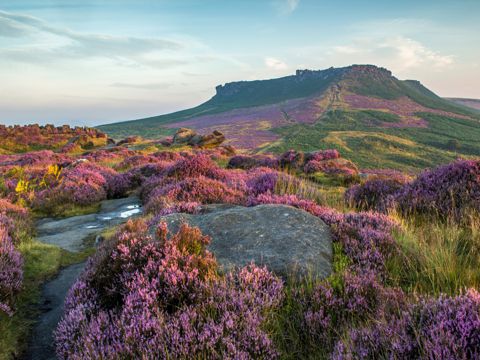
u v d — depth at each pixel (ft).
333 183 60.03
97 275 15.29
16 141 197.77
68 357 11.35
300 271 15.10
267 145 436.76
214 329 10.62
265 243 17.60
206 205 26.78
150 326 10.85
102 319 12.04
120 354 10.29
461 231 20.03
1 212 31.78
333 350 10.42
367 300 12.67
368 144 417.49
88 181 48.96
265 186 36.37
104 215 37.40
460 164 28.09
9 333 14.17
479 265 15.48
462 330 8.86
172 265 13.69
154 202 33.50
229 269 15.23
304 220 20.15
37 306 17.01
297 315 12.41
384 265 15.66
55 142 206.90
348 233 19.49
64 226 33.73
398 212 26.71
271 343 10.62
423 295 12.28
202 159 49.83
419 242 18.51
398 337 9.45
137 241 16.49
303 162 76.13
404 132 535.19
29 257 22.34
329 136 474.49
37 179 54.34
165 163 64.23
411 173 78.84
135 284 13.37
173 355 9.90
